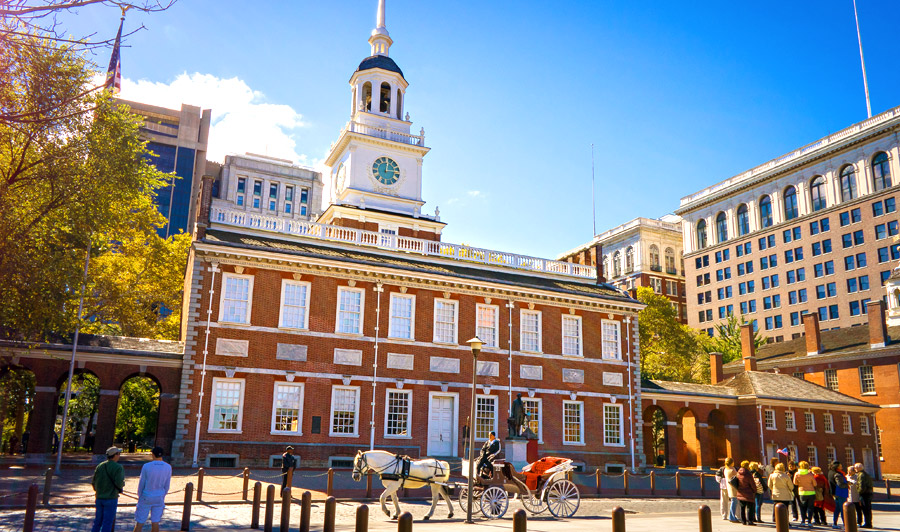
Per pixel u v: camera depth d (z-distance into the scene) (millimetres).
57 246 28625
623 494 32750
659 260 136125
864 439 58438
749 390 53844
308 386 37562
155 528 14680
